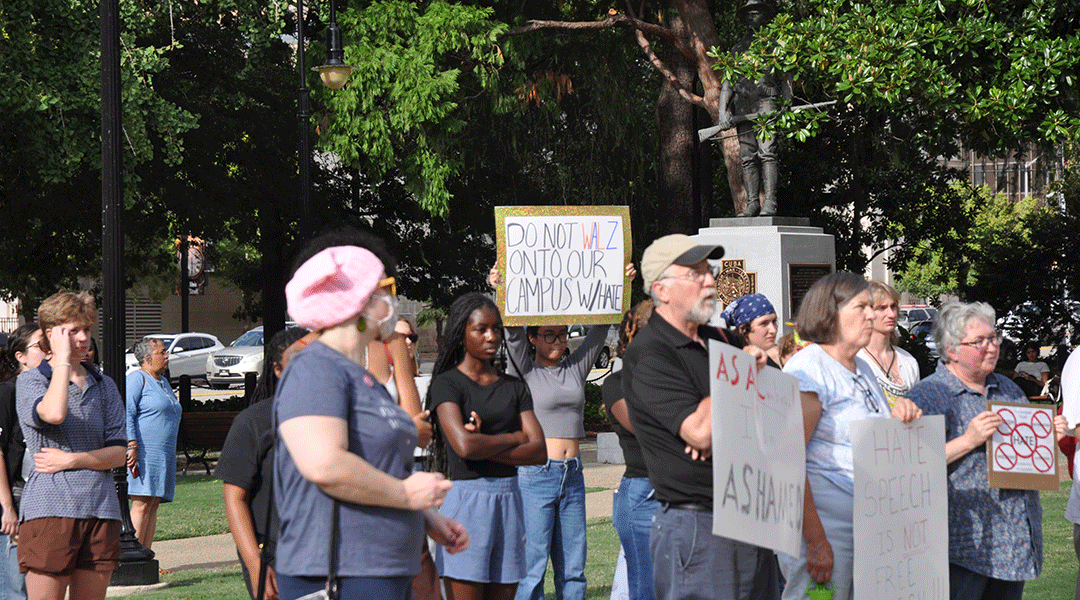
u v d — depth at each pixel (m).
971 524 5.25
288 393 3.36
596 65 23.00
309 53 20.09
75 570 6.18
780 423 4.36
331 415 3.31
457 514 5.73
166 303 57.81
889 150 27.92
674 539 4.30
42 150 18.09
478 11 19.89
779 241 12.98
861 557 4.78
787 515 4.35
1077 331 37.75
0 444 6.27
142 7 21.00
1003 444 5.21
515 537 5.83
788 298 13.00
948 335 5.34
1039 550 5.36
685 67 21.91
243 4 20.42
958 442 5.21
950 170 31.27
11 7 17.11
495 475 5.80
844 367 5.01
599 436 17.86
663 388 4.25
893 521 4.91
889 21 16.11
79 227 24.48
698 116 25.03
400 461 3.50
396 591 3.44
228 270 41.88
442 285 28.27
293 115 24.48
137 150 18.66
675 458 4.28
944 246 32.38
